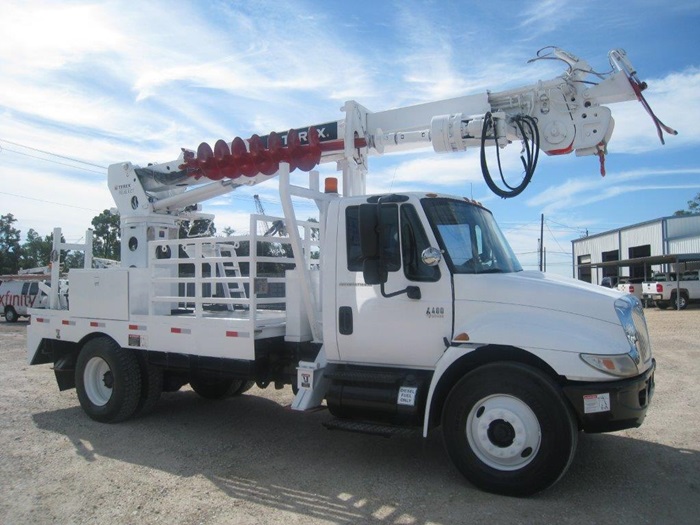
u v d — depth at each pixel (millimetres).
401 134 6484
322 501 4492
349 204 5410
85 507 4438
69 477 5105
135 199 7922
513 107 6070
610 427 4320
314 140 6340
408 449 5852
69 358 7598
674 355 11938
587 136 5734
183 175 7609
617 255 41688
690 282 27984
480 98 6141
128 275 6820
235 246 7660
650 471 5020
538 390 4340
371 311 5180
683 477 4871
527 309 4656
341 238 5395
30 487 4871
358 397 5094
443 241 4980
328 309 5402
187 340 6238
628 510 4199
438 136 6027
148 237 7875
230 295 8047
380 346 5152
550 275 5230
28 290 23484
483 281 4824
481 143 5727
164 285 6777
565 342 4367
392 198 5098
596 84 5703
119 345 6938
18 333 18750
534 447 4375
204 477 5078
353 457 5605
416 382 4914
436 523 4043
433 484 4809
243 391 8531
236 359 5973
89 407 7098
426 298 4949
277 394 8781
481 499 4449
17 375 10609
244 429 6719
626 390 4270
